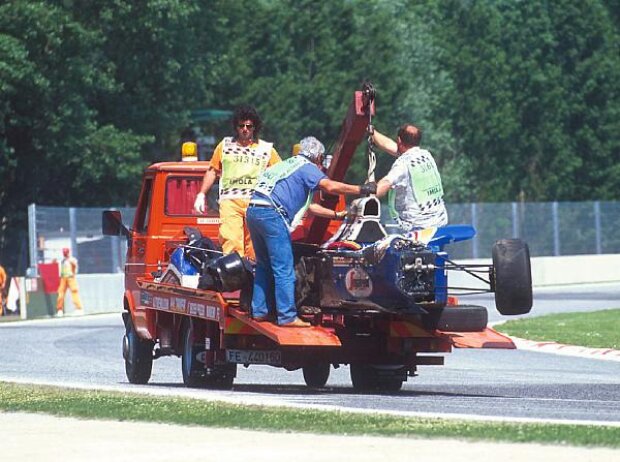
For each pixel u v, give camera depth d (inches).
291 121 7647.6
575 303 4608.8
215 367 1708.9
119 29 6033.5
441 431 1146.0
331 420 1230.3
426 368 2278.5
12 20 5442.9
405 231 1565.0
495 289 1547.7
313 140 1577.3
